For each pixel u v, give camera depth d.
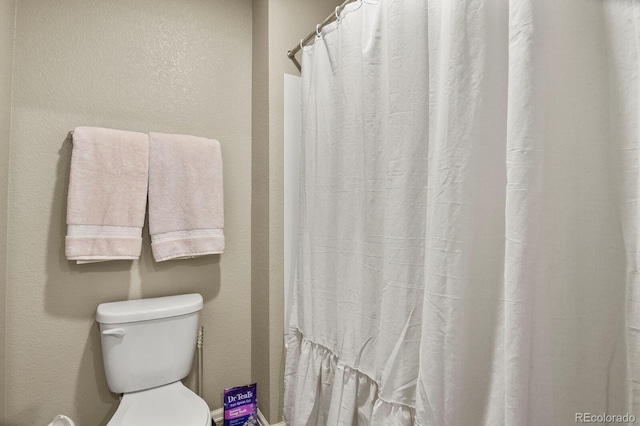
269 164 1.55
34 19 1.29
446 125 0.79
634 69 0.56
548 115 0.65
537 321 0.65
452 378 0.77
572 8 0.64
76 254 1.25
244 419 1.56
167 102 1.54
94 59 1.39
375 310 1.06
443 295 0.79
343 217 1.19
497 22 0.75
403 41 0.93
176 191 1.45
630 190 0.57
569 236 0.64
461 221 0.77
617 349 0.59
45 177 1.31
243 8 1.74
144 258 1.49
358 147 1.15
